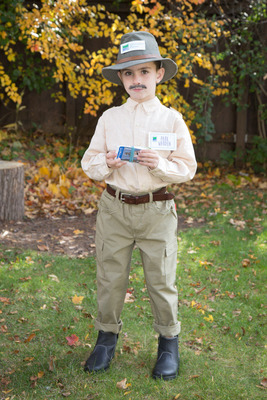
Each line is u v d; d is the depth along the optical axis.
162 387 2.52
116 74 2.61
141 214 2.44
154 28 6.14
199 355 2.86
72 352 2.84
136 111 2.45
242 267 4.16
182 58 6.23
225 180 7.45
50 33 5.73
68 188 6.25
